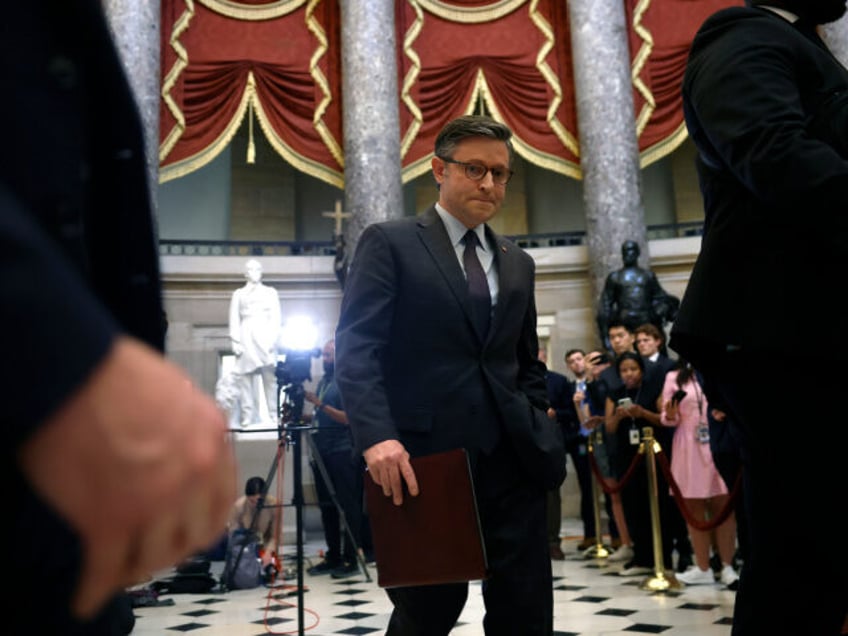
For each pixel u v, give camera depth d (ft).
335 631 15.52
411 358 7.67
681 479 19.63
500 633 7.24
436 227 8.06
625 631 14.42
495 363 7.73
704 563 19.36
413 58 42.91
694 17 42.93
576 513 39.63
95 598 1.48
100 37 2.15
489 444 7.42
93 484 1.42
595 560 23.79
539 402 8.16
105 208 2.43
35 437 1.38
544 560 7.46
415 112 42.52
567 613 16.25
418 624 7.42
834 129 5.49
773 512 5.67
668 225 44.86
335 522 22.76
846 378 5.33
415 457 7.47
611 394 22.59
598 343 41.39
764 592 5.70
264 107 41.88
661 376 21.39
